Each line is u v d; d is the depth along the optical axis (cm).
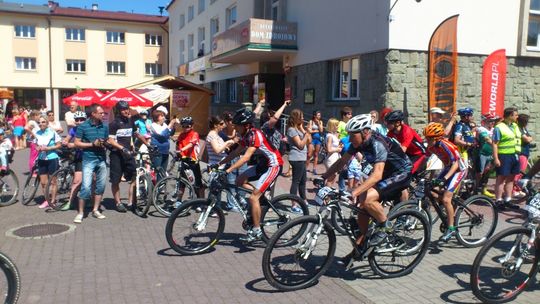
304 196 767
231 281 481
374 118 946
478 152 888
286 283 461
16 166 1359
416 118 1273
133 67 4450
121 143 764
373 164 459
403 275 502
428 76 1201
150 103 1475
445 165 589
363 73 1355
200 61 2853
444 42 1208
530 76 1405
